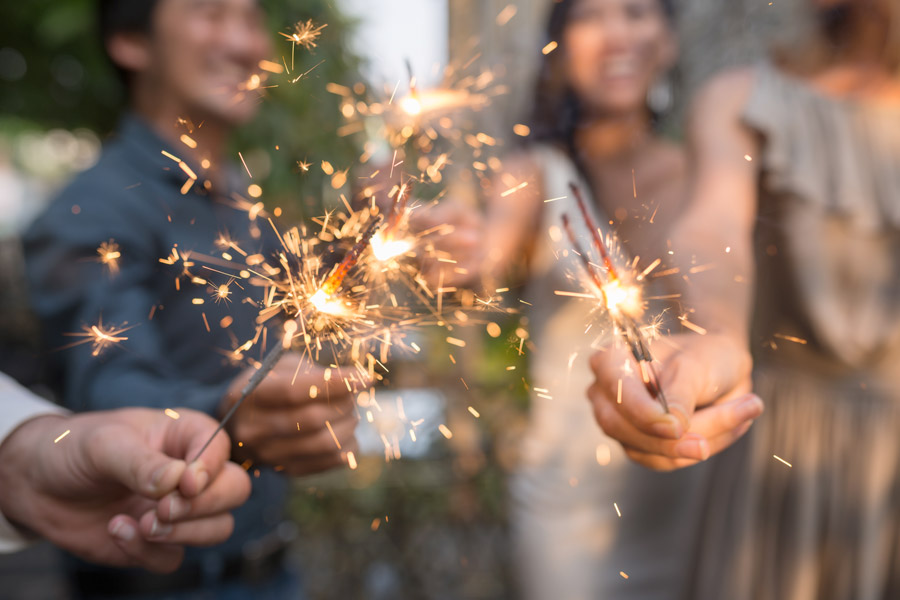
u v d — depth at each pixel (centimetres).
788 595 129
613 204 174
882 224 118
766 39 229
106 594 139
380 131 96
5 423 73
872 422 123
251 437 81
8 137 725
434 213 112
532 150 173
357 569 251
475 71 191
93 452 67
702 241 107
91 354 109
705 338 83
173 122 159
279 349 68
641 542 179
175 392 100
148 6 155
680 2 228
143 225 138
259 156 229
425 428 247
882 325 119
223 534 73
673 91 202
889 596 126
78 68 484
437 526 258
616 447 178
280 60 200
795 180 120
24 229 133
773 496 130
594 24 174
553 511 183
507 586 244
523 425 255
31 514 73
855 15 119
